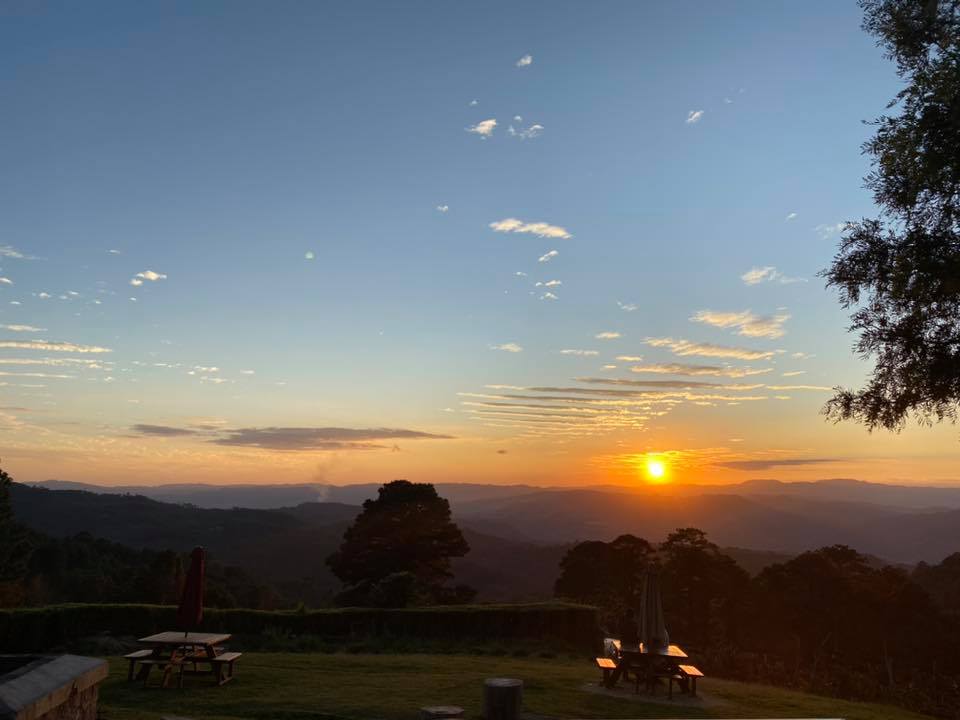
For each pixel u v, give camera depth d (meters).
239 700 11.44
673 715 11.34
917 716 14.83
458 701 11.59
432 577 47.38
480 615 20.78
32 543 53.47
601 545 56.16
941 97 10.06
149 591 51.53
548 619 21.42
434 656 17.91
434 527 46.53
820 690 21.80
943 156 10.13
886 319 11.85
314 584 104.94
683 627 53.44
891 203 11.33
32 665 6.62
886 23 11.36
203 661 13.02
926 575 79.69
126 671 14.02
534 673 15.20
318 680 13.49
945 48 10.74
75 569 77.25
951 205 10.63
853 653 48.91
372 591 32.72
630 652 13.52
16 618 16.61
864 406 11.97
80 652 16.50
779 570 54.84
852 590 51.09
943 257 10.63
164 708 10.63
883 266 11.37
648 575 14.13
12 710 5.26
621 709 11.61
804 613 50.72
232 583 73.00
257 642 18.53
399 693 12.23
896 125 10.91
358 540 46.78
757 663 24.36
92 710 7.29
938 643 47.31
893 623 49.47
